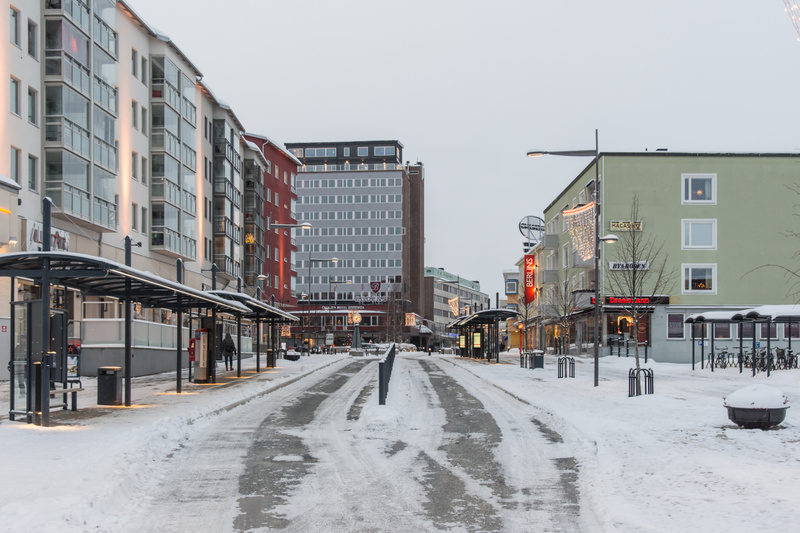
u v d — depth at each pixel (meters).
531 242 84.25
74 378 17.34
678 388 24.42
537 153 24.27
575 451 12.57
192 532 7.68
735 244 52.44
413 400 21.34
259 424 16.03
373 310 130.25
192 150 47.62
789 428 14.03
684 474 9.90
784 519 7.52
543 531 7.73
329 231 134.00
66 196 30.92
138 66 40.62
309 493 9.49
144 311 35.22
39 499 8.30
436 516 8.34
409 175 149.88
